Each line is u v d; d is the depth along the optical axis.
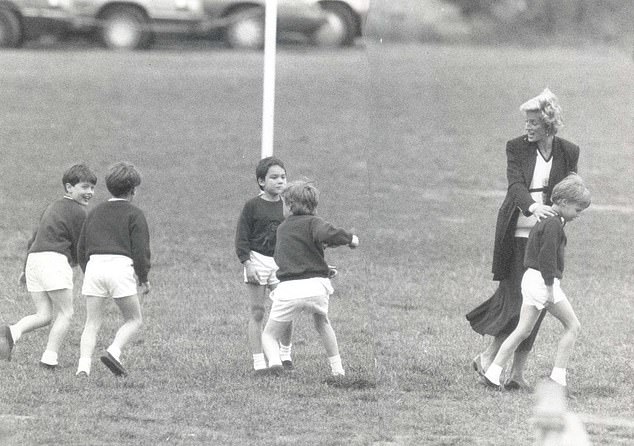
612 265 53.62
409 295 45.94
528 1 139.88
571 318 31.75
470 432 27.75
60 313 33.44
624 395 31.94
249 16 105.75
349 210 65.31
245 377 33.12
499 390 32.00
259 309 34.12
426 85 107.56
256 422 28.30
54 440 26.28
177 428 27.64
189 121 88.88
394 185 73.00
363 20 107.62
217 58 105.75
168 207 64.06
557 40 136.00
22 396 30.00
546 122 32.56
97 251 32.25
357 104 97.94
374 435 27.38
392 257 54.03
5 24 105.19
